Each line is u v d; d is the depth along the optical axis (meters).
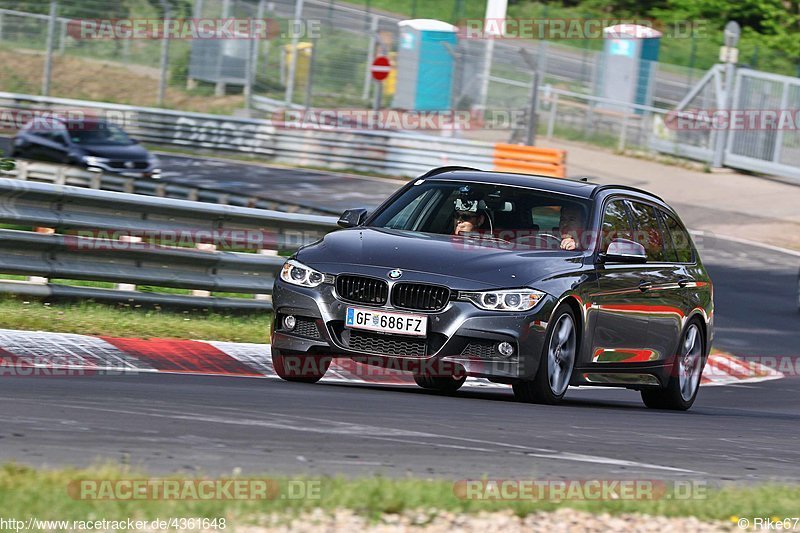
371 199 103.19
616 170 123.06
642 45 136.12
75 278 38.22
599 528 15.80
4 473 15.43
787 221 107.06
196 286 41.12
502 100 137.50
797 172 120.94
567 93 134.12
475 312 28.23
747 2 173.12
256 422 21.91
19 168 83.06
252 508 14.93
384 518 15.13
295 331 29.70
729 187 119.56
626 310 32.44
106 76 142.62
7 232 36.47
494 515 15.85
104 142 99.81
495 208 32.09
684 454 23.80
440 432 22.91
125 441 18.81
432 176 33.94
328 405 25.55
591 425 26.56
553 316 29.06
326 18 151.12
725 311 68.88
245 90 137.88
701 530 16.38
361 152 118.12
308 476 17.02
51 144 98.94
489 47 125.94
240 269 42.53
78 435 18.97
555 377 29.80
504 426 24.66
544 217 32.03
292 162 120.88
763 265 88.19
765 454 25.39
